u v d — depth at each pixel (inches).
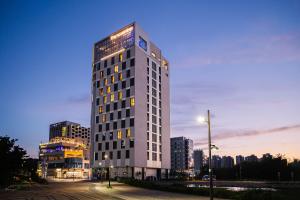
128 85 3941.9
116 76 4119.1
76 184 2618.1
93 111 4303.6
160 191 1742.1
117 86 4072.3
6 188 1913.1
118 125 3927.2
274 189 1894.7
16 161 2096.5
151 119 4092.0
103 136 4055.1
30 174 2883.9
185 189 1576.0
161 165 4156.0
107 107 4119.1
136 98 3848.4
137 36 4065.0
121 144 3826.3
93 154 4133.9
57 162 6171.3
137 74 3937.0
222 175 5022.1
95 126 4202.8
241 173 4847.4
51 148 6471.5
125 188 2017.7
